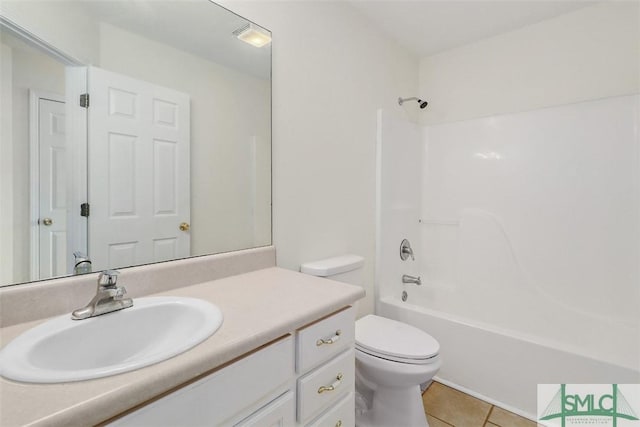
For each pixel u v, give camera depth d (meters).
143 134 1.02
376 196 2.04
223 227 1.24
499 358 1.59
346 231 1.82
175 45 1.10
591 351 1.40
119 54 0.97
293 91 1.49
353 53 1.84
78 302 0.86
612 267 1.76
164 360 0.58
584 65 1.86
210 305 0.85
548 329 1.91
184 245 1.13
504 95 2.15
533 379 1.49
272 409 0.76
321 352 0.90
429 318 1.83
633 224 1.70
